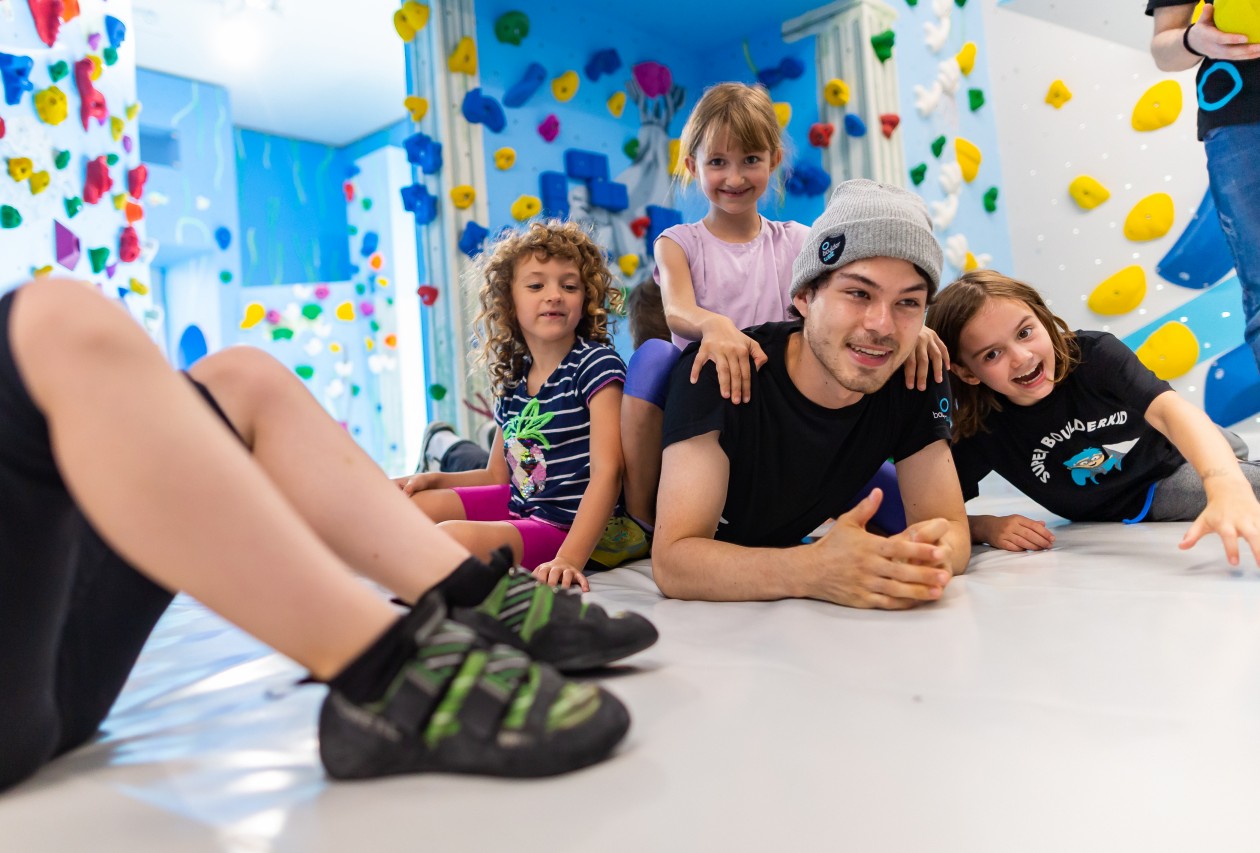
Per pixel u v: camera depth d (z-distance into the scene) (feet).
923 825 1.72
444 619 2.13
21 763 2.05
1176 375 11.68
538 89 11.44
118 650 2.33
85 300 1.79
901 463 4.63
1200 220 11.59
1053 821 1.71
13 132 7.38
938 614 3.44
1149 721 2.18
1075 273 12.80
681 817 1.80
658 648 3.14
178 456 1.77
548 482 5.63
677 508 4.22
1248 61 6.56
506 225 10.81
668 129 13.38
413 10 10.22
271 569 1.87
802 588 3.76
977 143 13.24
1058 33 12.82
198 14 15.84
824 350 3.92
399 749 2.04
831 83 11.99
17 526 1.81
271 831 1.83
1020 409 5.52
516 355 5.93
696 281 6.51
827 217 3.90
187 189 18.99
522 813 1.85
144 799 2.02
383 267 21.80
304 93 19.69
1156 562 4.30
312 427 2.48
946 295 5.38
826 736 2.20
